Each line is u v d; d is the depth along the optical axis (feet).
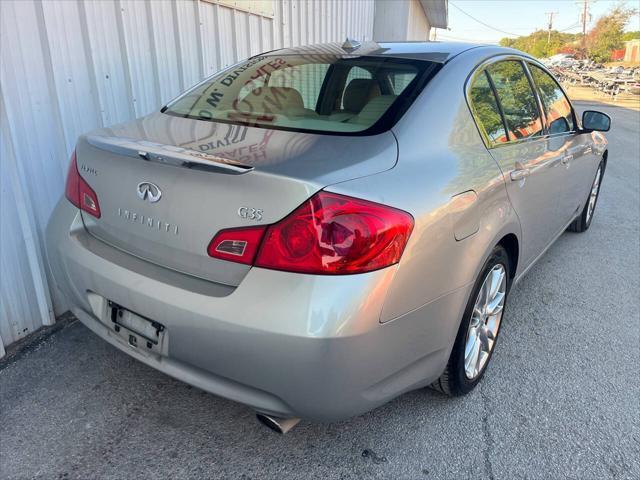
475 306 7.51
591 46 207.21
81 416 7.43
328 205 5.25
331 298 5.16
